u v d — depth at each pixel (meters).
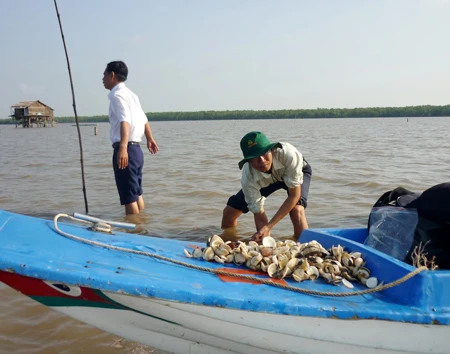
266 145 2.54
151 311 1.78
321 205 4.69
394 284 1.79
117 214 4.29
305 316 1.70
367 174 6.73
